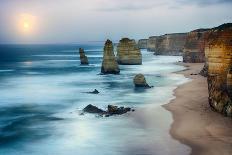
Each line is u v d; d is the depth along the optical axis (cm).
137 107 4275
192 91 5262
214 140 2828
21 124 3725
